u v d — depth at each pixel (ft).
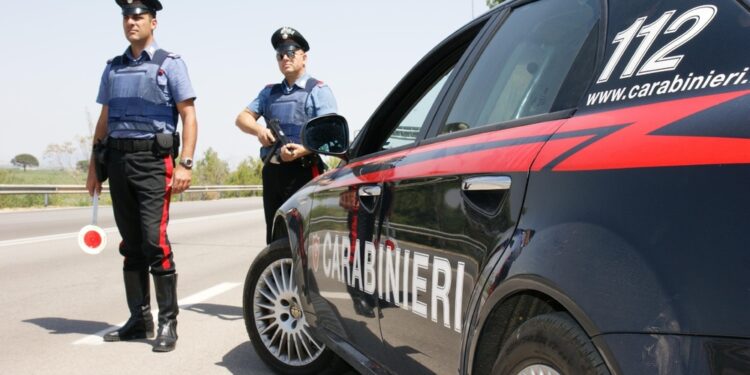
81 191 88.99
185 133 15.48
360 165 10.76
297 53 18.28
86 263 29.91
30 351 15.21
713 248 4.36
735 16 5.24
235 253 35.29
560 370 5.56
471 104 8.41
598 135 5.67
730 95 4.80
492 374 6.52
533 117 6.91
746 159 4.35
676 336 4.45
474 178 6.98
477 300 6.55
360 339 9.96
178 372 13.60
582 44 6.85
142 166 14.99
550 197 5.81
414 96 10.56
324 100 18.39
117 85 15.08
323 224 11.39
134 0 15.01
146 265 16.29
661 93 5.41
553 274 5.46
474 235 6.76
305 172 18.02
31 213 67.31
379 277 9.05
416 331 7.98
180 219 63.31
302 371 12.94
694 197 4.57
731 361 4.17
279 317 13.32
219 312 19.74
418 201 8.11
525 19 8.26
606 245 5.08
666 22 5.82
